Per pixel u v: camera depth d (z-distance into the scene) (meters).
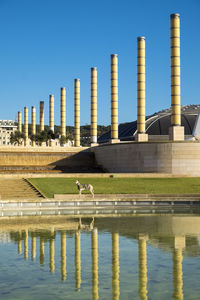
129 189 51.22
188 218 32.62
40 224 29.41
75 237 24.39
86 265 18.39
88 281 16.14
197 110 125.94
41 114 122.69
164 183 56.31
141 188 52.09
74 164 82.88
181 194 44.75
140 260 19.12
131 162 72.62
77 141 100.38
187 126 117.00
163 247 21.59
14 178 58.66
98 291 15.02
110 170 77.44
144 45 74.56
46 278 16.53
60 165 80.69
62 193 48.06
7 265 18.41
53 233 25.69
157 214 35.72
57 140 195.75
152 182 56.94
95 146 84.75
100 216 34.25
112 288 15.33
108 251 20.88
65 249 21.34
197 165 67.62
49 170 71.62
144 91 74.50
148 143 70.12
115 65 83.00
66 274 17.08
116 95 83.12
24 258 19.56
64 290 15.12
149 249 21.20
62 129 111.31
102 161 80.50
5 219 32.44
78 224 29.38
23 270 17.61
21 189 50.22
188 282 15.98
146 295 14.60
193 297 14.41
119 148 74.94
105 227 27.94
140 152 71.12
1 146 84.94
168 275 16.83
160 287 15.41
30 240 23.50
